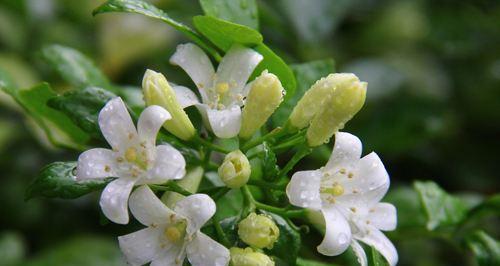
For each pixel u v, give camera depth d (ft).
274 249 0.90
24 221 1.41
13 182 1.41
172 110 0.89
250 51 0.94
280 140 0.93
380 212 0.90
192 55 0.94
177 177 0.82
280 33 1.40
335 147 0.86
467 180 1.47
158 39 1.45
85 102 0.94
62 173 0.89
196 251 0.83
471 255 1.41
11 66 1.44
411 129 1.41
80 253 1.33
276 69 0.96
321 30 1.40
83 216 1.43
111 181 0.86
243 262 0.84
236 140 0.97
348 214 0.87
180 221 0.84
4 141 1.41
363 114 1.43
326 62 1.05
